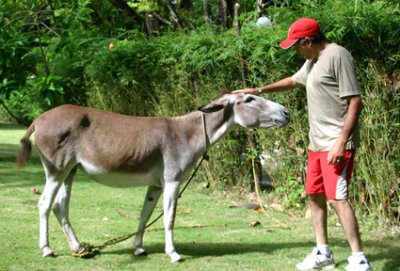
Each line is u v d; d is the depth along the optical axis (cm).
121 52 1061
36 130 553
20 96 1179
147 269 539
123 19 1441
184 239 643
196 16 1452
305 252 600
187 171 568
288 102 763
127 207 789
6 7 1202
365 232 668
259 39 789
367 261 504
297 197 777
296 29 516
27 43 1156
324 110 513
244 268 546
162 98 983
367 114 675
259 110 563
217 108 569
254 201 839
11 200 807
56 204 568
